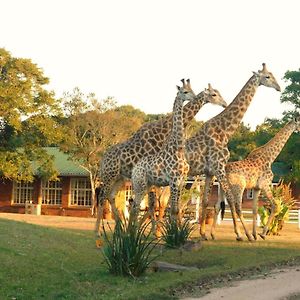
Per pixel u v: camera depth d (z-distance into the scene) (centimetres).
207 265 1355
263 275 1221
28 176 3384
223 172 1688
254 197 1838
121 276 1184
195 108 1717
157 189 1753
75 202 3656
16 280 1104
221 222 2430
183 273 1211
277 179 4081
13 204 3716
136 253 1198
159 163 1559
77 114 3600
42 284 1098
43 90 3369
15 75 3269
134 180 1595
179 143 1552
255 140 4769
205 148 1688
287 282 1136
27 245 1368
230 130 1725
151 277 1188
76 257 1350
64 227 1930
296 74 3994
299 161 3866
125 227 1242
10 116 3150
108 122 3606
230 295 1020
